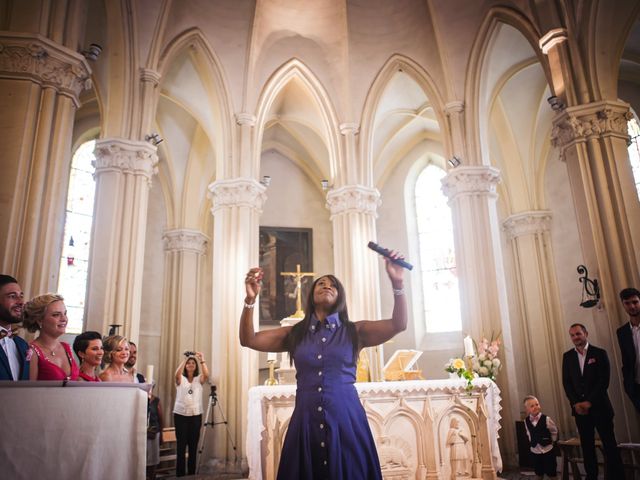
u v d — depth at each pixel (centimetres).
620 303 830
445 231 1667
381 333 296
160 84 1123
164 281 1598
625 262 842
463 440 761
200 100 1350
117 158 998
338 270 1285
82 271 1435
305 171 1794
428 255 1670
